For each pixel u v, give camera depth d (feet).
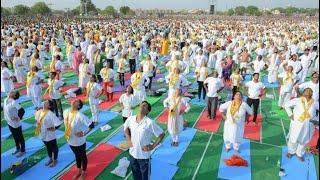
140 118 20.77
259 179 25.03
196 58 51.72
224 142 30.01
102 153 28.58
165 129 34.27
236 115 27.35
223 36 101.45
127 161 26.30
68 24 165.48
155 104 42.42
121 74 49.75
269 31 130.00
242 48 69.05
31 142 30.42
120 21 222.48
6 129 32.81
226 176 25.36
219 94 46.29
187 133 33.06
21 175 24.91
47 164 26.20
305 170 26.27
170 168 26.27
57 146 27.43
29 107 40.52
